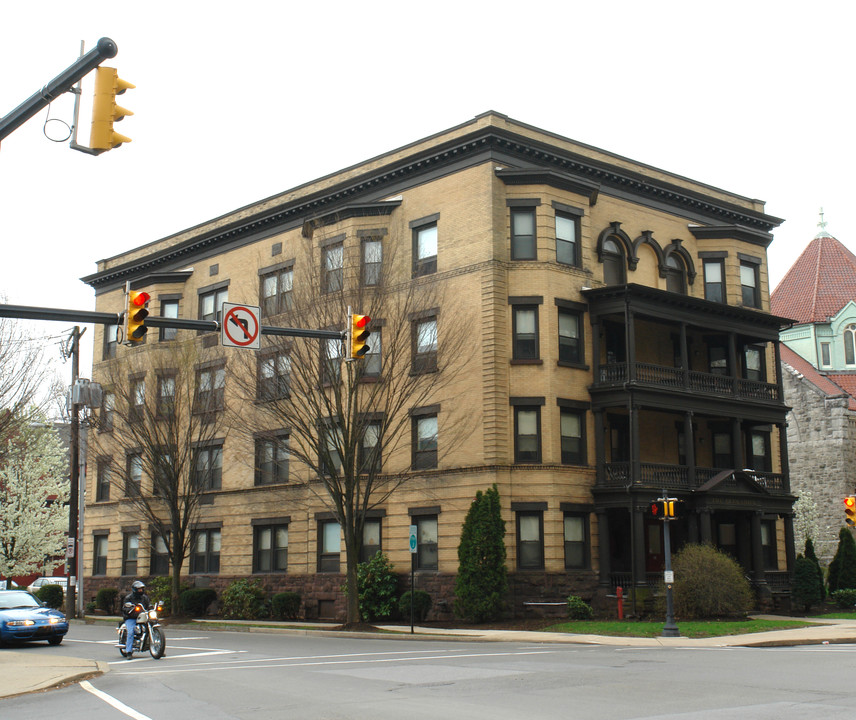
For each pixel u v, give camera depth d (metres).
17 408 33.34
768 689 14.93
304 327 33.09
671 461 39.69
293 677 17.83
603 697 14.20
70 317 16.30
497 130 35.38
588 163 38.09
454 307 35.94
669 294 36.62
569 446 35.62
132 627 23.38
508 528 33.94
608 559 35.06
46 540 57.12
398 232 38.09
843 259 64.38
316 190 42.12
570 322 36.41
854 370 60.12
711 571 32.69
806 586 39.28
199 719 12.86
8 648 27.70
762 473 39.53
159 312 48.25
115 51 11.34
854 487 54.22
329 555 39.28
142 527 48.16
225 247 46.22
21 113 11.61
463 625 32.31
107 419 45.31
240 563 43.34
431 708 13.31
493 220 35.28
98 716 13.48
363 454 35.03
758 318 40.78
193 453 41.16
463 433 34.94
